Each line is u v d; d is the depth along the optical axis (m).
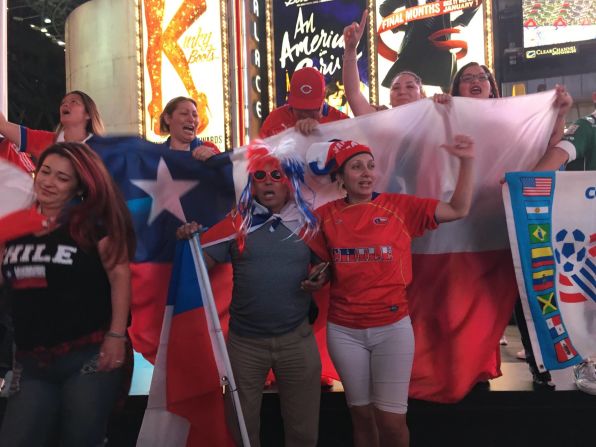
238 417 2.65
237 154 3.33
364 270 2.75
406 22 10.76
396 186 3.46
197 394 2.86
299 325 2.79
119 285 2.35
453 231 3.48
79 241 2.28
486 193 3.47
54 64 19.22
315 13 11.43
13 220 2.33
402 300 2.80
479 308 3.46
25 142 3.81
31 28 18.39
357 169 2.85
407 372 2.76
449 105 3.45
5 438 2.22
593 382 3.32
